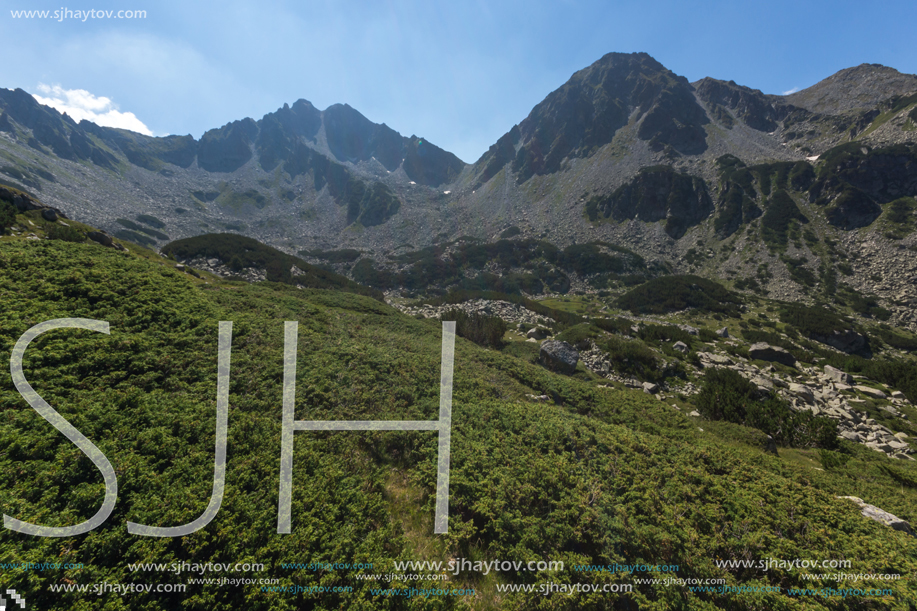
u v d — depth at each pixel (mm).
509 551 7965
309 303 26797
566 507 9188
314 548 7312
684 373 33438
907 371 35906
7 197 26375
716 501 10117
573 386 24000
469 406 15086
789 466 14820
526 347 37562
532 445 12430
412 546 8078
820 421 21766
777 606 6875
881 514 10883
